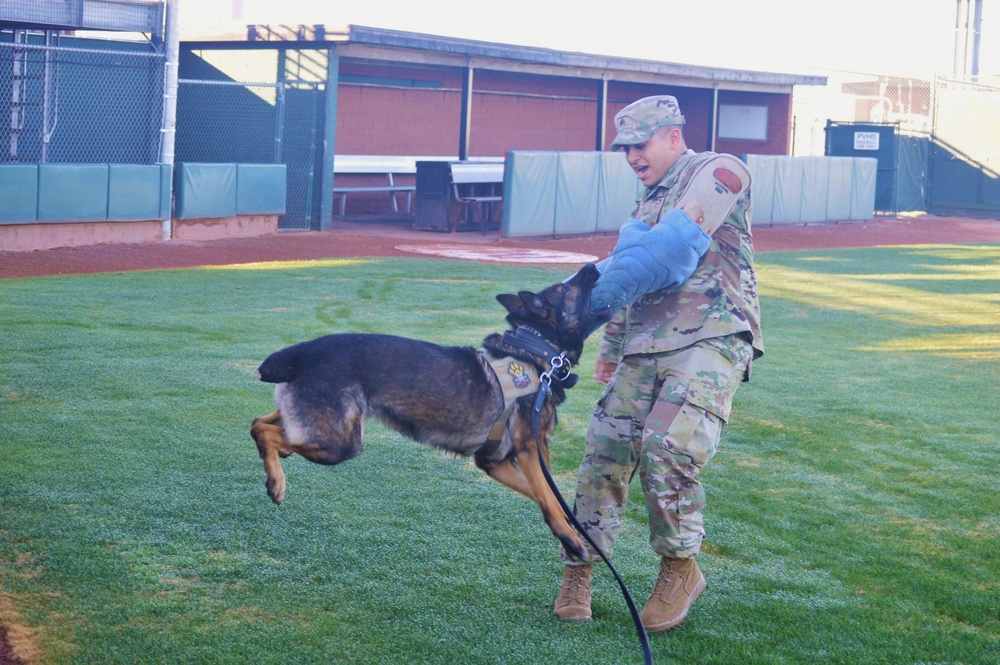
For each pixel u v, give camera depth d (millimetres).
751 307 3670
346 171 24109
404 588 3865
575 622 3652
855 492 5332
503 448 3738
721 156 3549
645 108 3629
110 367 7246
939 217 30516
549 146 30297
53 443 5402
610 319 3682
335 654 3314
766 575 4180
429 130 26828
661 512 3525
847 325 10906
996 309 12234
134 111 20797
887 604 3902
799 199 25641
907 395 7602
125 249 15344
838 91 41031
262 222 18719
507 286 13016
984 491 5387
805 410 7062
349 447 3688
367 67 24922
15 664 3152
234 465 5238
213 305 10453
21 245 14617
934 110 31188
